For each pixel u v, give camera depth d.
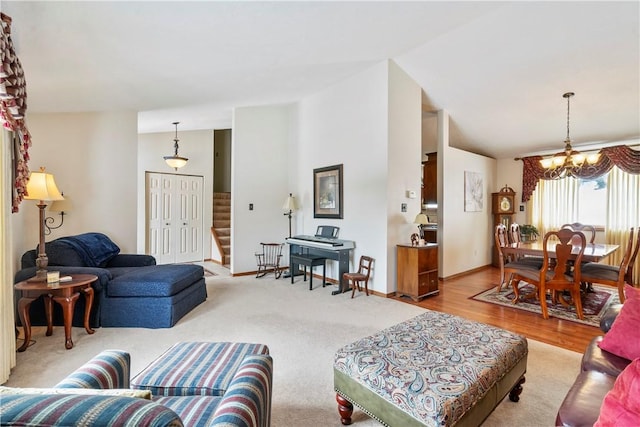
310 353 2.43
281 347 2.54
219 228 7.09
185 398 1.24
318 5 2.36
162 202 6.33
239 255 5.32
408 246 3.94
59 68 2.67
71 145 3.96
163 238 6.34
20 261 3.31
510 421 1.66
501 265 4.18
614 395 0.89
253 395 1.04
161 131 6.31
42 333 2.79
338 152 4.72
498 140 5.77
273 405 1.79
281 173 5.73
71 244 3.26
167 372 1.37
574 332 2.88
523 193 6.43
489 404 1.45
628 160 5.11
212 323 3.06
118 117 4.20
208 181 6.93
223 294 4.11
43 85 3.00
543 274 3.29
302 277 5.14
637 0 2.56
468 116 5.11
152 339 2.68
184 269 3.47
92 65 2.70
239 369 1.28
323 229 4.87
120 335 2.76
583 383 1.32
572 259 3.48
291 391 1.93
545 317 3.24
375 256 4.16
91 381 1.03
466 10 2.85
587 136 5.21
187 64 2.99
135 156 4.31
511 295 4.12
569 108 4.36
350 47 3.35
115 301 2.96
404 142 4.23
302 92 4.90
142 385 1.29
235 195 5.30
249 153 5.44
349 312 3.40
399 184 4.17
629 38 2.95
